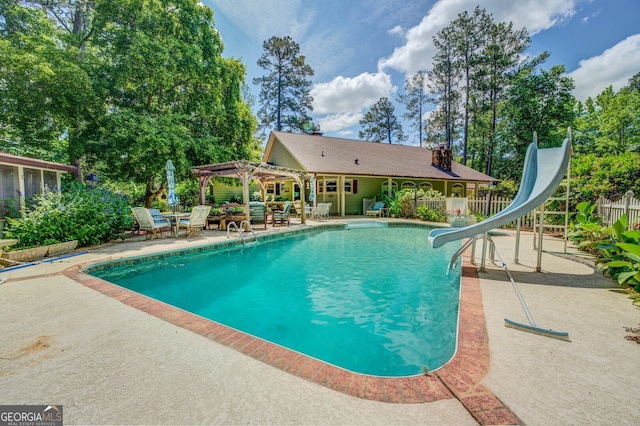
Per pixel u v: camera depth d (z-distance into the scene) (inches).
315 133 840.9
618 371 72.3
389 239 367.6
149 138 419.5
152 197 565.6
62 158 583.8
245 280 205.2
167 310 119.6
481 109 1048.2
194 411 60.1
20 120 403.2
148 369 76.2
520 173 964.0
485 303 123.0
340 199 689.0
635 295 130.1
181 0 492.4
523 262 200.5
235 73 604.7
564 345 86.1
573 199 323.0
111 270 213.2
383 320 140.3
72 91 379.6
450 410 59.2
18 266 193.5
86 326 103.8
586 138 1203.9
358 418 57.2
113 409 61.1
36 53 355.6
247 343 91.0
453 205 440.1
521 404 60.4
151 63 435.8
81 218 273.6
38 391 67.5
